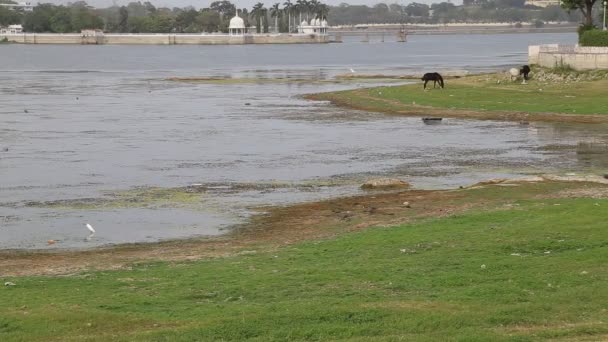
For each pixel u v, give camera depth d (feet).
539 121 239.30
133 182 156.15
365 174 163.32
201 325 67.62
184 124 247.29
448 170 167.12
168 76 509.76
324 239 108.27
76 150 196.34
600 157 179.52
